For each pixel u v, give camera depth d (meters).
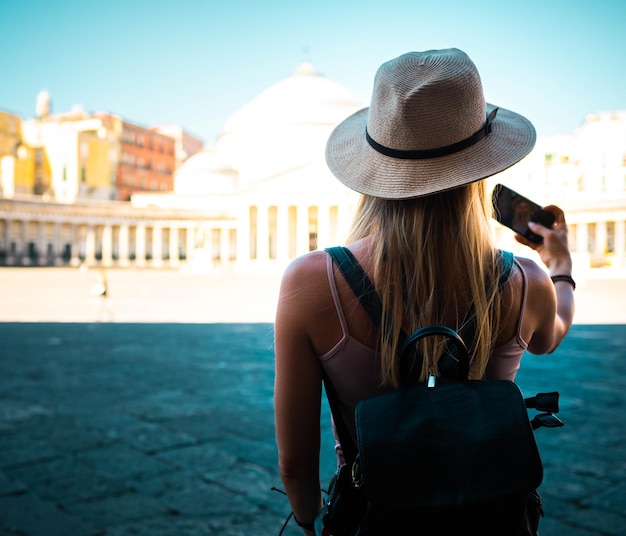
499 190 2.08
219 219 84.94
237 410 7.21
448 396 1.35
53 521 4.04
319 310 1.47
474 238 1.49
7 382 9.04
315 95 94.25
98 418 6.82
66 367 10.41
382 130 1.50
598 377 9.23
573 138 72.75
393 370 1.42
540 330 1.65
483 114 1.50
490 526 1.30
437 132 1.45
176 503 4.36
